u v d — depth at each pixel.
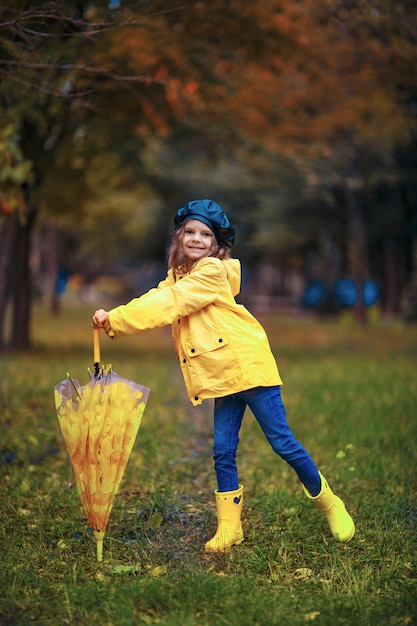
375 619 2.91
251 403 3.79
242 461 5.80
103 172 14.30
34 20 6.27
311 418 7.52
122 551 3.79
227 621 2.93
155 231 32.03
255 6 8.73
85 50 8.30
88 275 52.47
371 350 16.19
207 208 3.84
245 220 28.86
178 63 9.53
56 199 14.09
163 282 3.95
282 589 3.30
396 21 9.44
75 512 4.36
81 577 3.43
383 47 10.17
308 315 33.88
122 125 12.38
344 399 8.50
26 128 12.02
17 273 14.55
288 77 12.29
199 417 7.77
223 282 3.75
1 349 13.85
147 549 3.79
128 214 30.25
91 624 2.93
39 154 12.57
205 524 4.20
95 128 12.66
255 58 9.80
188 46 9.41
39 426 6.77
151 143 16.27
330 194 23.70
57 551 3.77
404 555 3.68
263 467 5.51
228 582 3.32
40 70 8.28
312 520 4.21
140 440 6.44
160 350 16.33
